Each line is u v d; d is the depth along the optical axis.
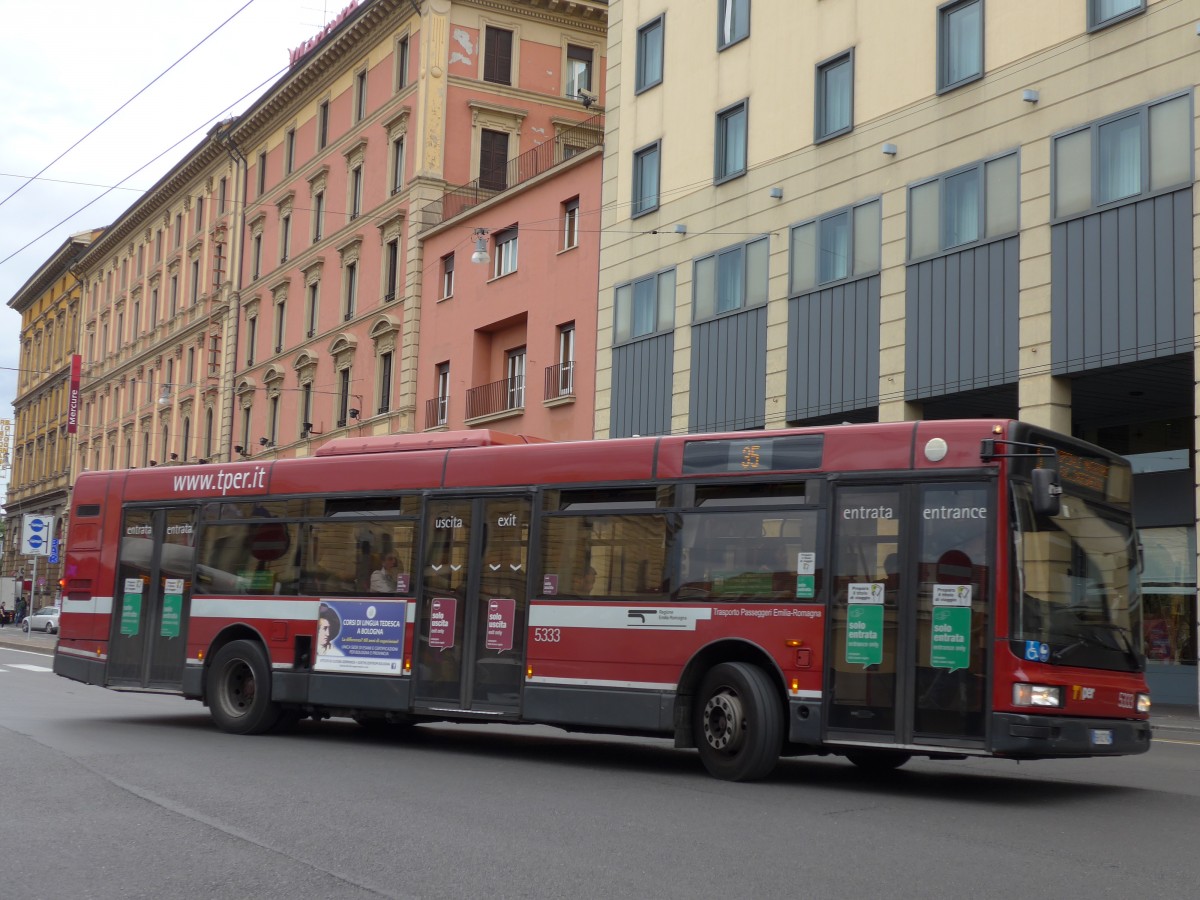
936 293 24.42
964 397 24.27
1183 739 17.91
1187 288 20.39
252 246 55.31
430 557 14.03
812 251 27.33
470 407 39.03
